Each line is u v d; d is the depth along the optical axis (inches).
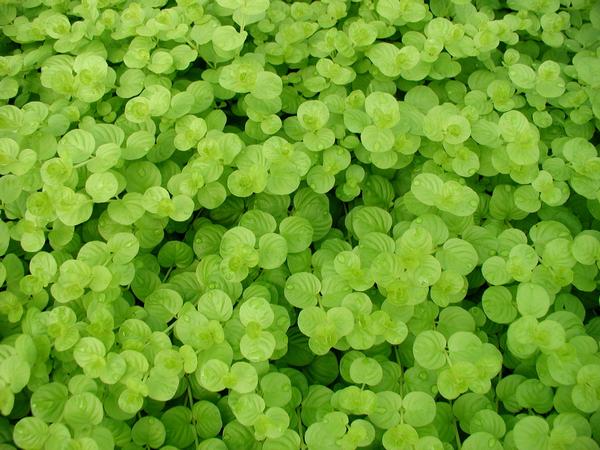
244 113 20.9
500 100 20.0
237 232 18.0
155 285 18.6
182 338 17.1
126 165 19.1
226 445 16.8
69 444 15.8
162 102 19.3
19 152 18.7
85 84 19.6
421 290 17.5
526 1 22.0
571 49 21.8
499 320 17.6
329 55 21.5
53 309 17.0
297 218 18.7
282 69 21.7
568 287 18.5
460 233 18.8
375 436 17.0
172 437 17.0
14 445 16.9
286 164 18.8
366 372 17.0
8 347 16.8
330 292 17.7
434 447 16.2
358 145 19.7
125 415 16.7
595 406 16.3
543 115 20.0
